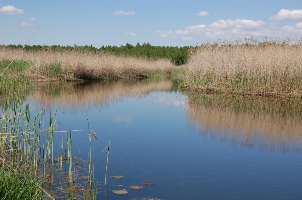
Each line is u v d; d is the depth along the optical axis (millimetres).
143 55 48875
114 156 8883
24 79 22469
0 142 7930
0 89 18062
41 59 28703
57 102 17000
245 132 11875
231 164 8516
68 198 6203
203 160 8812
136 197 6367
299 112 15484
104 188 6773
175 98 20391
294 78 20422
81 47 37156
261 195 6602
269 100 18906
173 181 7262
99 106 16766
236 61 22250
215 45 25156
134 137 10984
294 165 8508
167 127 12555
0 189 5484
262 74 20844
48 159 8125
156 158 8828
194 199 6359
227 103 18047
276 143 10516
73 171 7633
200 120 13836
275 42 23516
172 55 51062
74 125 12297
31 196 5660
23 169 7371
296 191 6824
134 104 17906
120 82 29781
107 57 34688
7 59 28719
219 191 6773
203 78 23719
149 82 30984
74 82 27609
